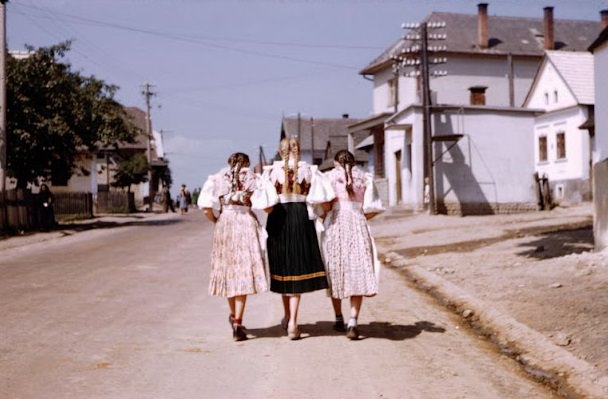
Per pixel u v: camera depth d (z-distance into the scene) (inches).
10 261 606.9
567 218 893.8
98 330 297.9
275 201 277.3
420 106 1136.8
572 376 225.0
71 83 1127.0
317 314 337.7
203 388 211.5
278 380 219.9
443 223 914.7
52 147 1107.9
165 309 351.9
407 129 1206.3
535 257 502.3
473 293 377.4
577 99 1600.6
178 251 679.1
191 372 229.9
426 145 1089.4
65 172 1208.8
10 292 409.1
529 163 1165.1
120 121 1165.7
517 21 1980.8
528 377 229.5
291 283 277.4
